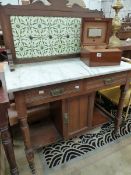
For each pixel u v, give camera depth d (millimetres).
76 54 1352
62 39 1253
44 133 1427
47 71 1052
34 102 929
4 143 899
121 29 1956
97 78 1078
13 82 877
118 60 1142
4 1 3299
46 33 1181
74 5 1203
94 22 1250
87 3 3801
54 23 1177
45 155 1355
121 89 1300
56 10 1153
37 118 1581
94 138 1537
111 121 1582
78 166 1259
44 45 1211
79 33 1293
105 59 1116
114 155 1355
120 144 1467
